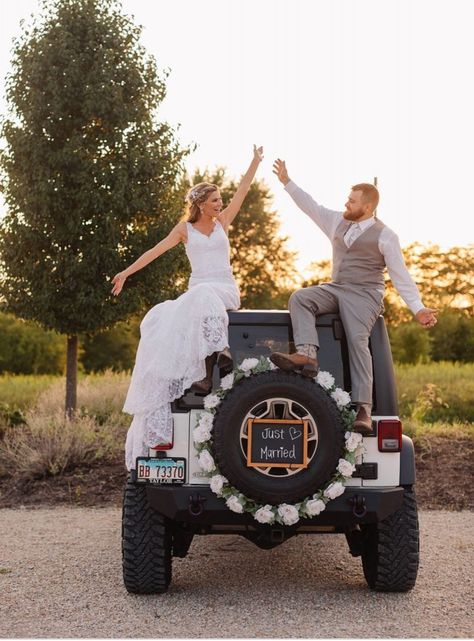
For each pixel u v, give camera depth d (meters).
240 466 5.09
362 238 5.68
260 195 33.09
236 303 6.00
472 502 9.59
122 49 11.80
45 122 11.50
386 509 5.29
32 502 9.72
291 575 6.35
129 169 11.61
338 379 5.43
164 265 11.82
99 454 10.77
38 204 11.46
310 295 5.46
